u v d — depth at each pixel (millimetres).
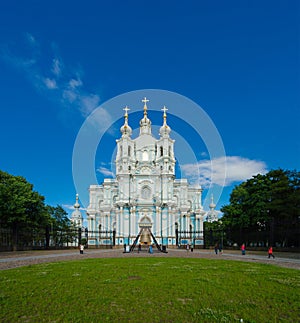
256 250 53594
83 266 24141
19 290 14094
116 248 68938
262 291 14164
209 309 11164
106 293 13609
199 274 19469
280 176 53500
